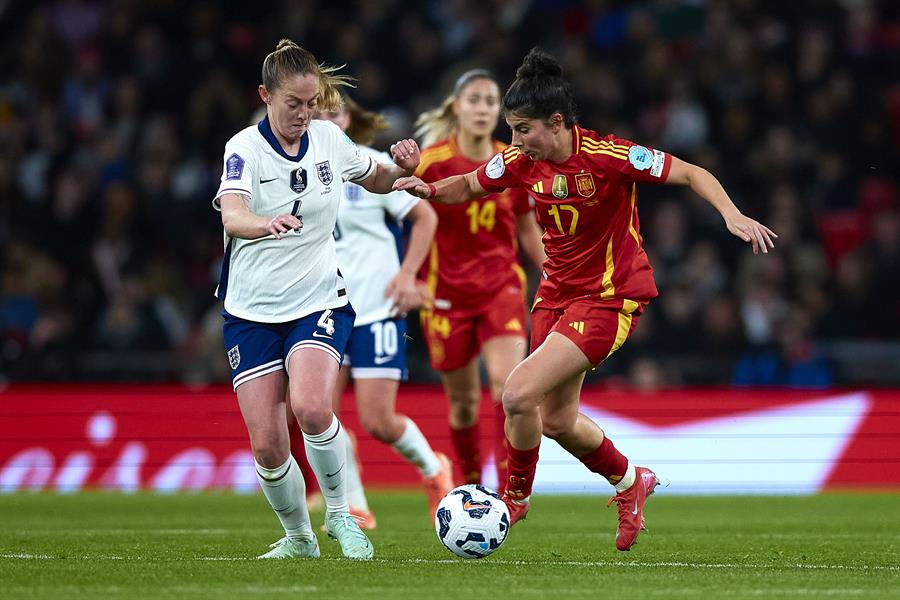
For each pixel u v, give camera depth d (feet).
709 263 168.96
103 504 116.37
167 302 167.32
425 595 51.67
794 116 192.24
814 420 134.82
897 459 134.51
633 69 196.85
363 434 136.77
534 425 68.64
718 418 134.72
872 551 74.33
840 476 134.41
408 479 136.05
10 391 138.10
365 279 89.76
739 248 172.04
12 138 193.88
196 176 188.14
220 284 65.57
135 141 192.34
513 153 69.51
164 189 185.06
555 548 75.77
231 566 62.18
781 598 51.80
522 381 67.15
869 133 187.52
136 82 197.67
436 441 134.10
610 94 193.47
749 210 178.91
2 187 186.70
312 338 63.62
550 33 205.77
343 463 65.98
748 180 183.01
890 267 169.37
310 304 64.03
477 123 95.66
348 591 52.80
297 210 63.46
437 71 196.34
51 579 57.11
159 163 186.09
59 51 203.31
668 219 172.76
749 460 134.31
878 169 185.88
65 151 193.06
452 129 98.68
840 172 182.19
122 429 137.39
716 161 184.65
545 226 69.51
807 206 175.52
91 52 204.64
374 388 89.51
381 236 90.84
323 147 64.95
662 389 146.30
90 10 208.74
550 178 67.77
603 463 70.95
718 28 200.44
